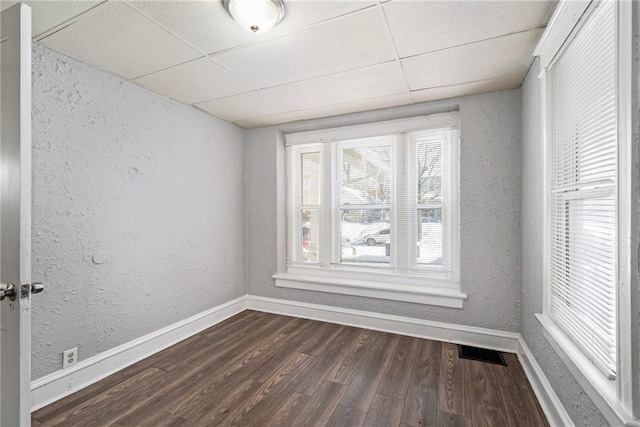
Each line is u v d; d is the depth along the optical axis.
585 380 1.18
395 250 2.93
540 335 1.80
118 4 1.39
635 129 0.89
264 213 3.38
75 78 1.88
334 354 2.34
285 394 1.83
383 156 3.02
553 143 1.63
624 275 0.93
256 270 3.43
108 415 1.64
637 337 0.89
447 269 2.72
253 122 3.22
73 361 1.86
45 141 1.73
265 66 2.02
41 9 1.41
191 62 1.94
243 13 1.42
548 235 1.68
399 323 2.74
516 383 1.93
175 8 1.43
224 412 1.67
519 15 1.50
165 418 1.62
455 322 2.55
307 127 3.21
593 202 1.26
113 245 2.09
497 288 2.41
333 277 3.18
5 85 1.14
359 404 1.73
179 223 2.61
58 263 1.79
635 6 0.88
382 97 2.54
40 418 1.60
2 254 1.15
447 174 2.73
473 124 2.47
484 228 2.45
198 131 2.81
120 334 2.14
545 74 1.68
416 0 1.40
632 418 0.88
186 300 2.68
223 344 2.52
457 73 2.11
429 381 1.95
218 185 3.04
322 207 3.26
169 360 2.24
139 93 2.27
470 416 1.63
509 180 2.36
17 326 1.10
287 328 2.87
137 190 2.25
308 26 1.58
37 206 1.70
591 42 1.20
